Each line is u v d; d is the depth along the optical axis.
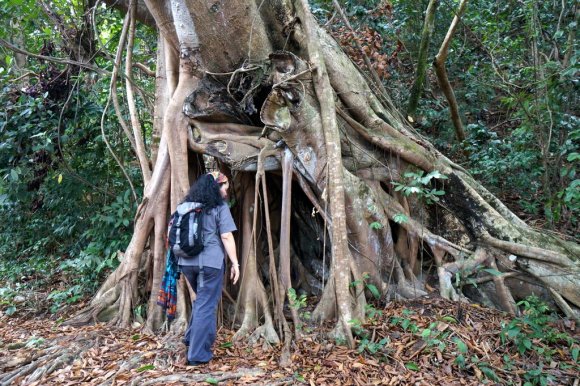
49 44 7.84
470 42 9.65
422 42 7.96
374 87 6.34
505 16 9.02
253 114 5.33
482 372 3.91
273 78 4.92
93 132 8.02
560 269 5.02
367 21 7.95
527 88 8.06
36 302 6.44
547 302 5.03
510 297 5.00
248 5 4.90
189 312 5.05
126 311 5.32
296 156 4.99
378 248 5.14
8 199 8.05
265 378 3.82
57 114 7.64
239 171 5.55
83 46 7.86
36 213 8.59
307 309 5.11
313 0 8.38
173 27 5.44
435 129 8.80
